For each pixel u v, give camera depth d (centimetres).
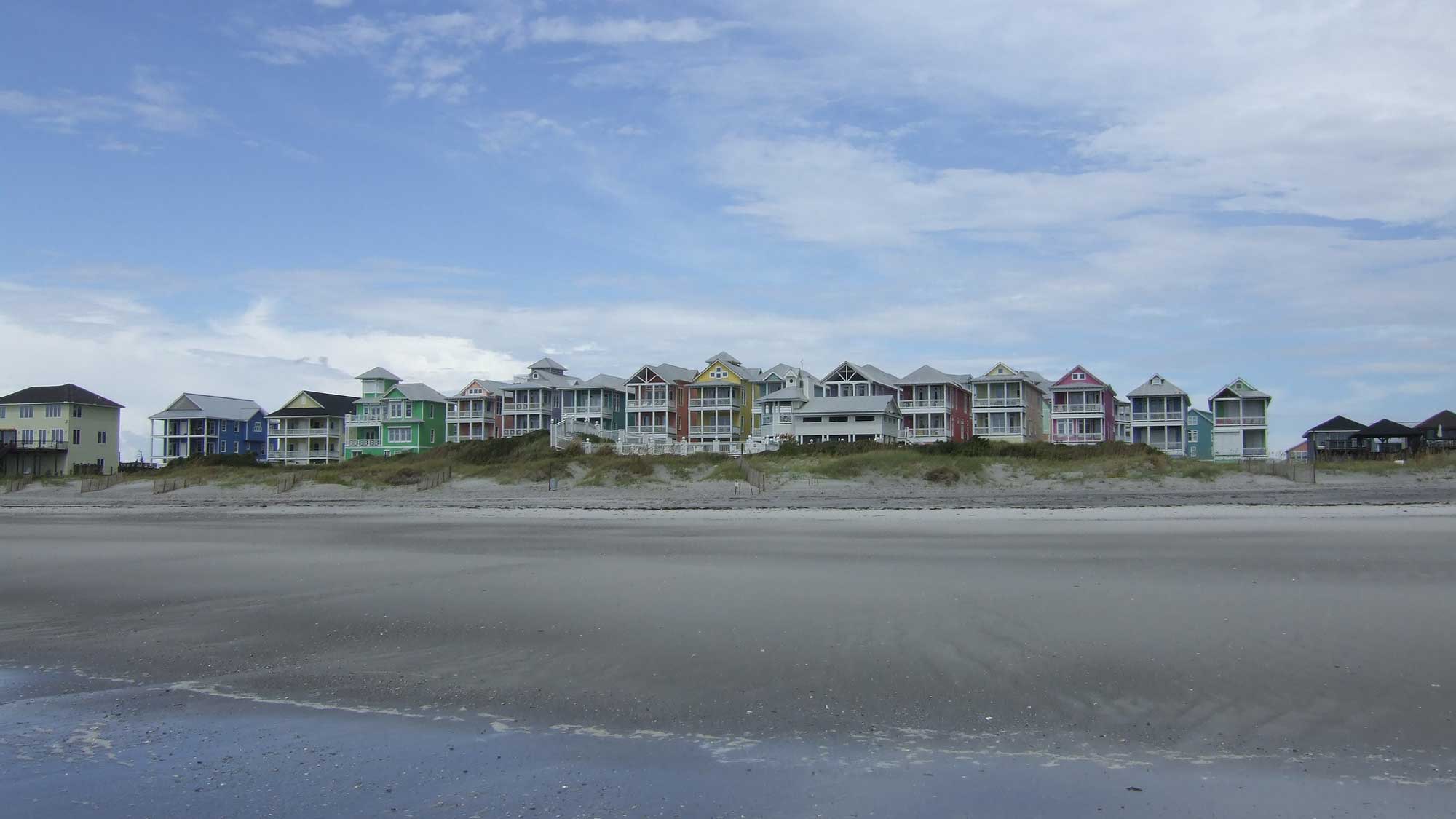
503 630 1408
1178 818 749
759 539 2566
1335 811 754
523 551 2372
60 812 800
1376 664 1112
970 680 1097
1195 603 1469
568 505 4647
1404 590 1543
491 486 6034
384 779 859
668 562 2078
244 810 799
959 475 5419
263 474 7006
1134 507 3600
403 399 10225
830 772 854
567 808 791
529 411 9869
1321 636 1237
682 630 1371
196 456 8775
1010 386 8819
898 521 3156
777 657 1212
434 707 1061
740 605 1536
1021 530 2695
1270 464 5328
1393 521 2755
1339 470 5150
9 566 2269
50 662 1291
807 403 8144
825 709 1016
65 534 3219
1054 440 8675
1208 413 10200
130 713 1063
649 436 8712
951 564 1952
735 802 798
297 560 2264
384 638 1377
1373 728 920
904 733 943
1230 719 953
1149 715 972
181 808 803
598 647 1288
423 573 1984
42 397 9238
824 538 2575
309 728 1001
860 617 1416
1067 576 1755
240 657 1298
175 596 1769
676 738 946
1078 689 1056
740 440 9038
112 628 1496
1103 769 844
